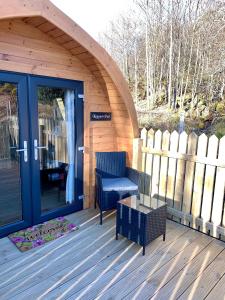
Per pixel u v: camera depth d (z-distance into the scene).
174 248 2.52
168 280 2.02
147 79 9.12
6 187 2.69
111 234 2.78
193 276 2.08
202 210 2.88
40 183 2.96
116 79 3.03
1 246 2.48
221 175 2.66
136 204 2.53
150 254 2.39
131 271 2.13
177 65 8.30
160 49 8.84
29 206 2.86
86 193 3.49
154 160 3.39
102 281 1.99
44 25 2.48
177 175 3.11
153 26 9.09
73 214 3.31
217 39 7.27
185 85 8.16
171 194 3.21
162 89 8.93
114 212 3.38
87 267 2.17
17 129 2.64
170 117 7.64
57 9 2.33
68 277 2.03
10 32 2.41
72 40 2.62
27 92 2.64
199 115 7.33
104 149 3.62
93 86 3.30
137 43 9.86
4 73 2.43
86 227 2.94
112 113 3.59
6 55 2.41
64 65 2.92
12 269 2.12
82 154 3.36
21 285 1.93
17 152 2.68
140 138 3.51
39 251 2.40
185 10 8.22
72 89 3.10
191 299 1.81
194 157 2.87
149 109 8.62
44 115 2.86
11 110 2.58
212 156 2.70
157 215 2.43
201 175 2.84
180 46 8.24
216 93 7.39
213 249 2.51
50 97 2.90
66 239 2.65
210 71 7.45
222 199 2.67
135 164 3.51
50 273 2.08
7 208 2.72
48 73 2.78
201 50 7.72
